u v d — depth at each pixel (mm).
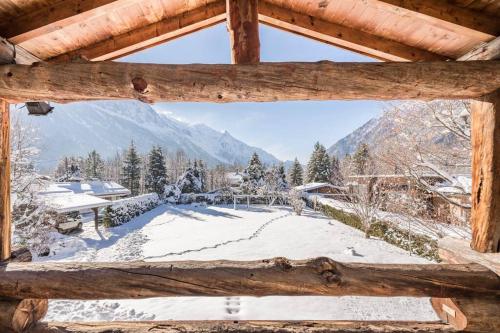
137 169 46125
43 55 2838
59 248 13203
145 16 2816
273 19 2918
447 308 2271
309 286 2154
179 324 2172
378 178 13648
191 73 2402
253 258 10938
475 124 2602
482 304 2139
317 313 6348
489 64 2375
